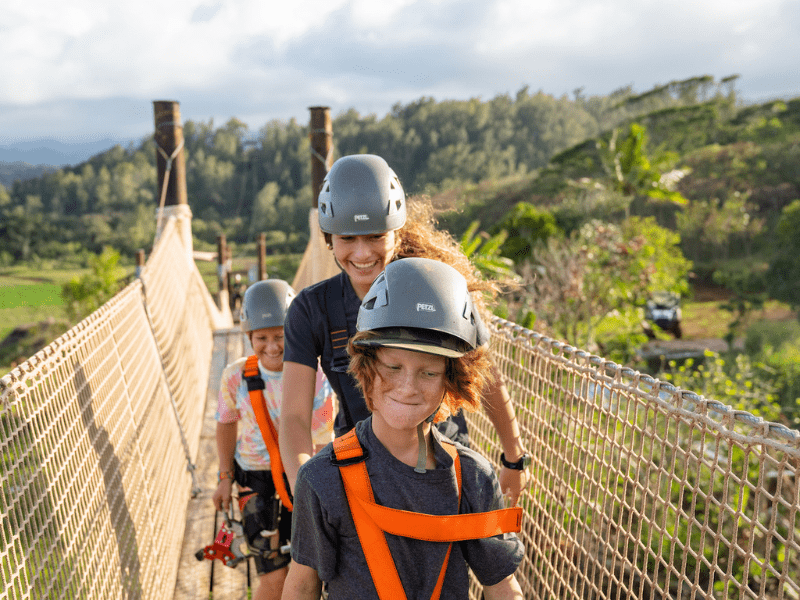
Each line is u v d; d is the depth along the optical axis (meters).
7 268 144.38
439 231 2.12
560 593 2.08
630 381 1.70
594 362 1.85
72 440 2.11
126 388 3.06
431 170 173.88
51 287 124.56
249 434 2.72
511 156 187.38
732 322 33.22
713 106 94.69
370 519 1.26
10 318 93.50
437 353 1.21
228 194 195.50
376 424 1.30
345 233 1.89
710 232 45.84
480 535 1.31
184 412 4.96
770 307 35.78
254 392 2.62
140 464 3.08
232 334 9.70
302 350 1.96
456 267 2.03
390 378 1.25
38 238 155.50
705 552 4.42
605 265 18.52
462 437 1.93
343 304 1.96
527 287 16.95
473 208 77.56
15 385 1.72
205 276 100.12
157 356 4.28
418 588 1.29
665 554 4.26
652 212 53.69
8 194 198.75
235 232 171.12
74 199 193.00
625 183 39.91
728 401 10.11
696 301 38.97
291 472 1.82
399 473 1.28
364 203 1.88
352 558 1.30
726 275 38.78
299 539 1.35
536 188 78.38
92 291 45.91
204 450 5.39
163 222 9.54
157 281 5.00
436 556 1.28
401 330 1.24
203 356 7.57
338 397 1.99
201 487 4.73
